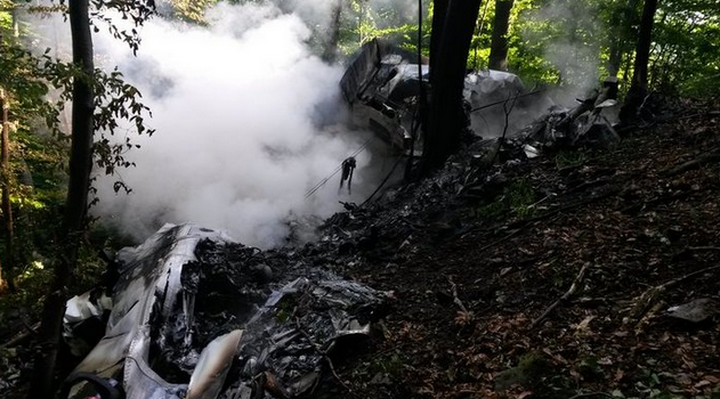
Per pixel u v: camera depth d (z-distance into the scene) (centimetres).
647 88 936
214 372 407
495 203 687
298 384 425
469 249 615
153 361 448
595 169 672
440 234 675
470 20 861
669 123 755
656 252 459
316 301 507
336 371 445
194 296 520
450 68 880
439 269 591
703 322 351
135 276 561
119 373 421
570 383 340
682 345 342
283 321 498
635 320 379
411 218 764
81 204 409
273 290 600
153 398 397
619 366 341
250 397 393
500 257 557
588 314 408
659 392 310
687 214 498
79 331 532
